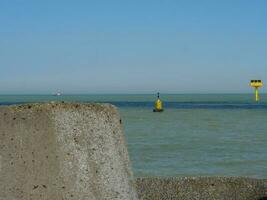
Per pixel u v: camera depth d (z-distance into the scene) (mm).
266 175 22234
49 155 4641
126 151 5031
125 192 4895
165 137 43750
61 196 4617
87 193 4684
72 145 4680
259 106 135375
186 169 24234
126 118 74188
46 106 4680
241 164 26172
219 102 183000
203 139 42094
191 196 8023
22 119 4695
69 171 4652
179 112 96250
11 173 4668
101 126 4820
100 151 4785
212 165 25797
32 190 4629
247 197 8039
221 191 8039
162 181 8023
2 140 4715
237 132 49906
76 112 4738
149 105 142625
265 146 36281
